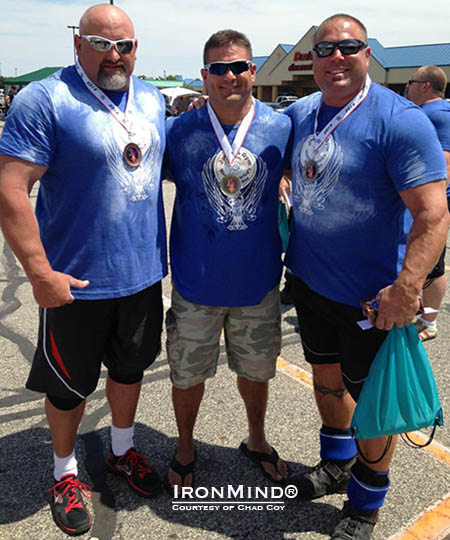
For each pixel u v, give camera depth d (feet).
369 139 6.06
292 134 7.29
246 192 7.16
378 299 6.08
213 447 8.89
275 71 139.54
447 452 8.76
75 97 6.26
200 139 7.10
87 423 9.55
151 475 7.88
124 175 6.56
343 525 6.90
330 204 6.41
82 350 7.02
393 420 6.12
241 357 7.93
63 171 6.38
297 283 7.48
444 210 5.74
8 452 8.65
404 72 105.19
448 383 11.03
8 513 7.34
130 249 6.84
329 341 7.44
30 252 6.08
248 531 7.12
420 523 7.22
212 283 7.39
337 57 6.02
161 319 7.77
